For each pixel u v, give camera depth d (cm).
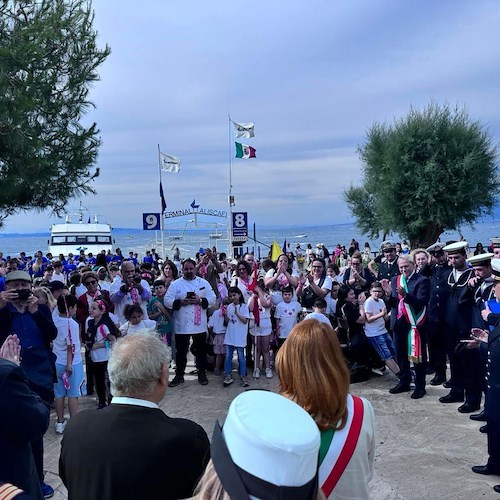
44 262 1884
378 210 2447
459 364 655
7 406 234
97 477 194
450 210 2191
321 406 205
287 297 828
